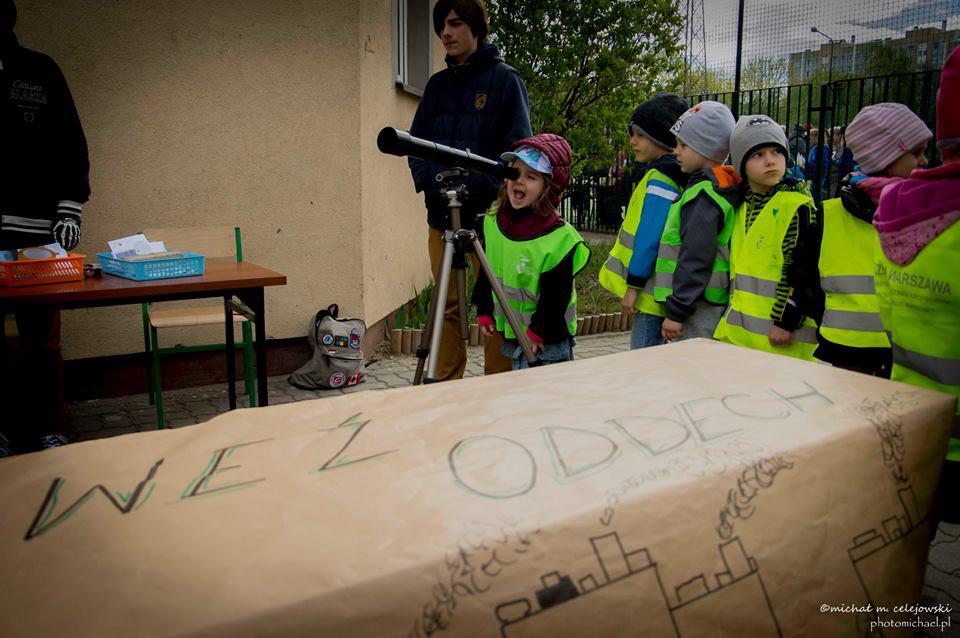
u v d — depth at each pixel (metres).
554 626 0.62
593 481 0.71
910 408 0.95
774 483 0.78
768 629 0.74
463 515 0.64
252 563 0.55
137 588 0.52
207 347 4.06
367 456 0.74
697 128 2.97
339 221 4.88
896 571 0.89
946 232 1.66
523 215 2.84
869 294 2.57
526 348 2.64
